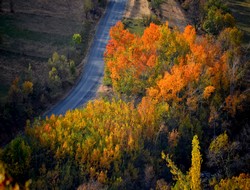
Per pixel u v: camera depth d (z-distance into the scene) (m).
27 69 82.44
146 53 77.81
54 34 97.69
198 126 68.00
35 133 58.06
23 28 96.62
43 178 52.56
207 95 70.50
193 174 45.97
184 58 79.94
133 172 57.91
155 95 69.50
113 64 76.38
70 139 57.62
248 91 77.00
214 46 84.56
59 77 81.06
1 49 86.50
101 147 57.78
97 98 79.19
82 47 96.25
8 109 68.75
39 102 75.44
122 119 63.72
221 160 65.12
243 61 84.38
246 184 51.91
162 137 65.50
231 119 75.06
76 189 53.97
